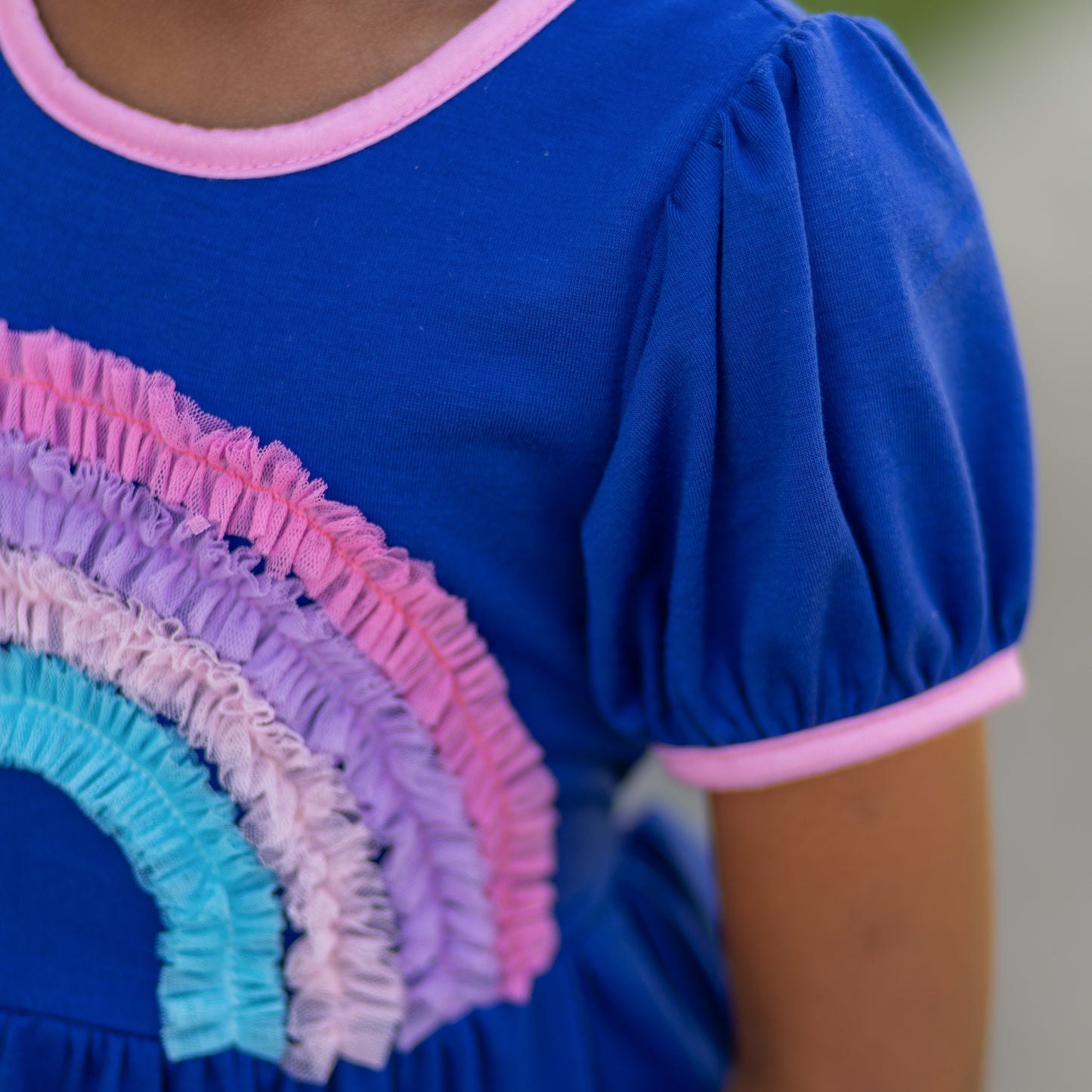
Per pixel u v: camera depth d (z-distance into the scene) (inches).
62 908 27.5
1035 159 128.3
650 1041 34.3
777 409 22.9
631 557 25.3
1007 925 79.6
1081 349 109.9
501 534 25.6
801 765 26.1
